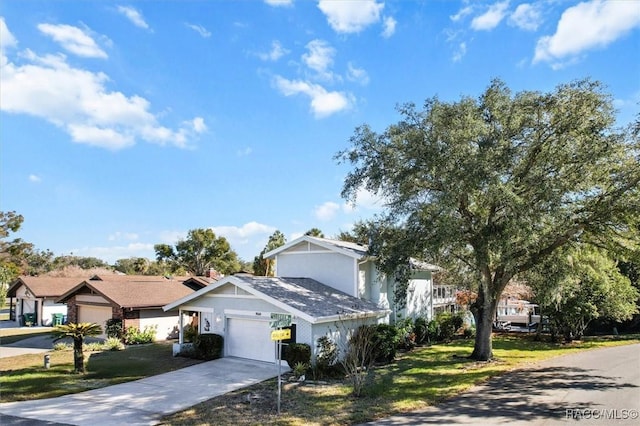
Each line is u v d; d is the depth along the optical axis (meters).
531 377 16.47
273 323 12.71
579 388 14.55
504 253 17.62
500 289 20.48
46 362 18.91
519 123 17.11
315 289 23.03
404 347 24.52
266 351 19.56
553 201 16.00
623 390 14.22
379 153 19.11
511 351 23.44
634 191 16.48
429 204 17.83
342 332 19.77
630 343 26.14
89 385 15.91
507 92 17.64
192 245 62.78
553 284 19.64
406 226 18.78
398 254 18.53
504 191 15.65
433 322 28.11
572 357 21.12
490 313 20.73
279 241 39.38
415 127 18.20
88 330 18.36
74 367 18.56
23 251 52.59
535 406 12.44
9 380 16.66
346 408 12.71
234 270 64.56
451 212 17.20
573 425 10.66
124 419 12.00
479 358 20.67
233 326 20.81
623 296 26.28
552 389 14.48
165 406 13.25
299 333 18.42
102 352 23.09
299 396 14.19
